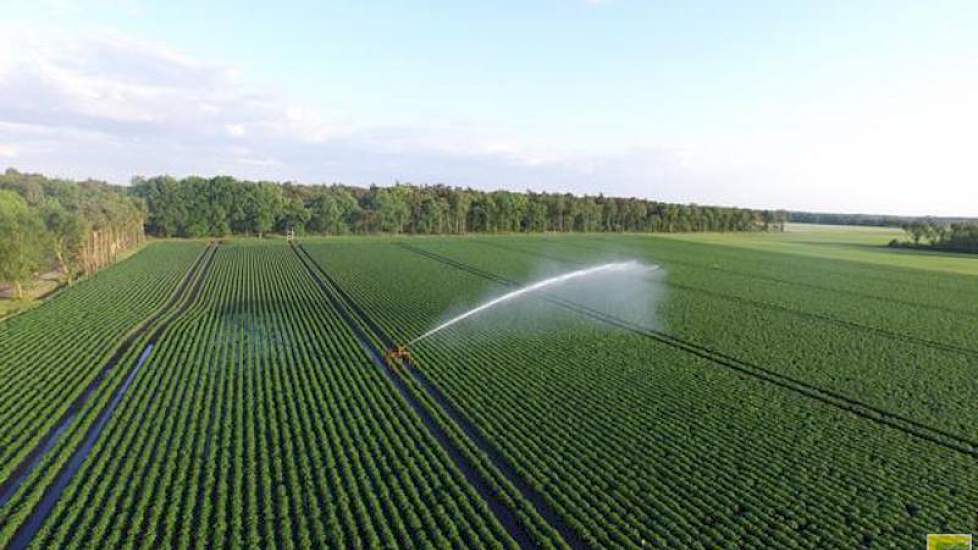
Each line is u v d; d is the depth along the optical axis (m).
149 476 23.95
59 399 32.12
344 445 27.98
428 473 25.55
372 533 21.03
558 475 26.03
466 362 40.69
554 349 44.41
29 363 37.91
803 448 28.77
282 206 134.88
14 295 62.34
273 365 38.81
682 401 34.50
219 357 40.41
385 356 42.12
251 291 66.38
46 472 24.53
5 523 21.36
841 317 58.00
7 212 62.78
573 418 31.73
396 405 32.97
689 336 49.53
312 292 66.19
